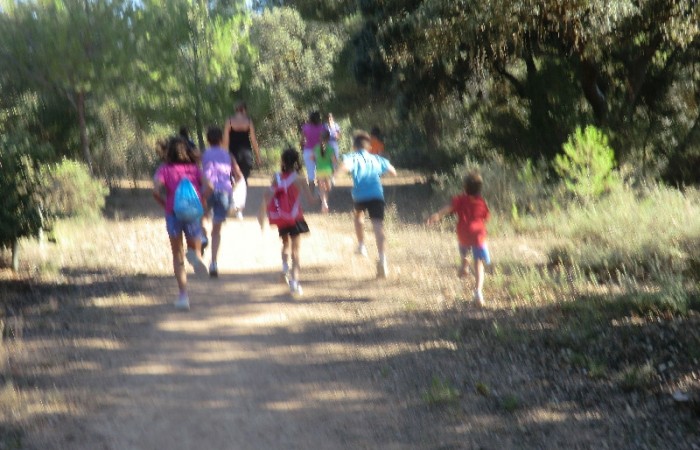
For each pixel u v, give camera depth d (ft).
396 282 32.89
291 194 30.76
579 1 48.67
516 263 35.65
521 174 52.75
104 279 32.91
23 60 66.95
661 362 22.97
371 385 21.38
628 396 20.75
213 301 29.76
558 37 56.08
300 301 29.99
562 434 18.44
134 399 20.13
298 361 23.29
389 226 46.70
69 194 47.19
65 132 71.05
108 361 22.86
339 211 56.44
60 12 67.00
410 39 61.46
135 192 69.05
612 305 28.22
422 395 20.63
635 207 42.19
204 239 32.94
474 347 24.48
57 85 68.80
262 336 25.62
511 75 67.00
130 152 82.33
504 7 50.65
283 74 131.75
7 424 18.22
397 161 107.96
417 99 76.69
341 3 94.12
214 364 22.94
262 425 18.80
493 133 66.23
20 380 21.09
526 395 20.76
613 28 52.11
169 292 30.89
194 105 88.48
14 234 32.01
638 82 61.16
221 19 92.63
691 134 61.41
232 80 96.63
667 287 28.86
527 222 44.70
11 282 31.78
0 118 58.39
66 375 21.62
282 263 33.35
